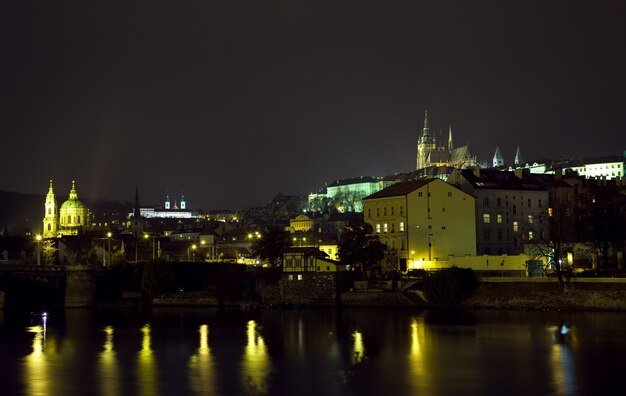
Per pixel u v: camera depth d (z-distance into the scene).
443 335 140.62
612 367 110.06
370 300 198.88
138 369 115.12
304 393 98.62
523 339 133.50
